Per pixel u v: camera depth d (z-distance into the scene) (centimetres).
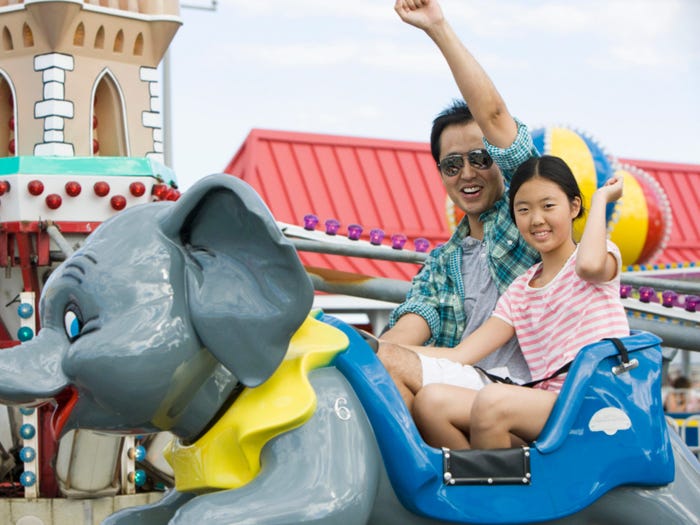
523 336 348
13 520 648
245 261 288
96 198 671
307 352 297
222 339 283
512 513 302
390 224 1535
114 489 653
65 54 718
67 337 294
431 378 332
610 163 1064
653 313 625
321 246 602
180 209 292
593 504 317
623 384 317
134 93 754
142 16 748
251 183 1524
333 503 279
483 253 391
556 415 309
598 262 324
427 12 368
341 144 1608
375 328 1438
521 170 343
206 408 297
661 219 1177
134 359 279
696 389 1447
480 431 312
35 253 662
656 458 316
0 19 723
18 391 284
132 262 289
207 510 276
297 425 286
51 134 713
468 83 370
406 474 295
